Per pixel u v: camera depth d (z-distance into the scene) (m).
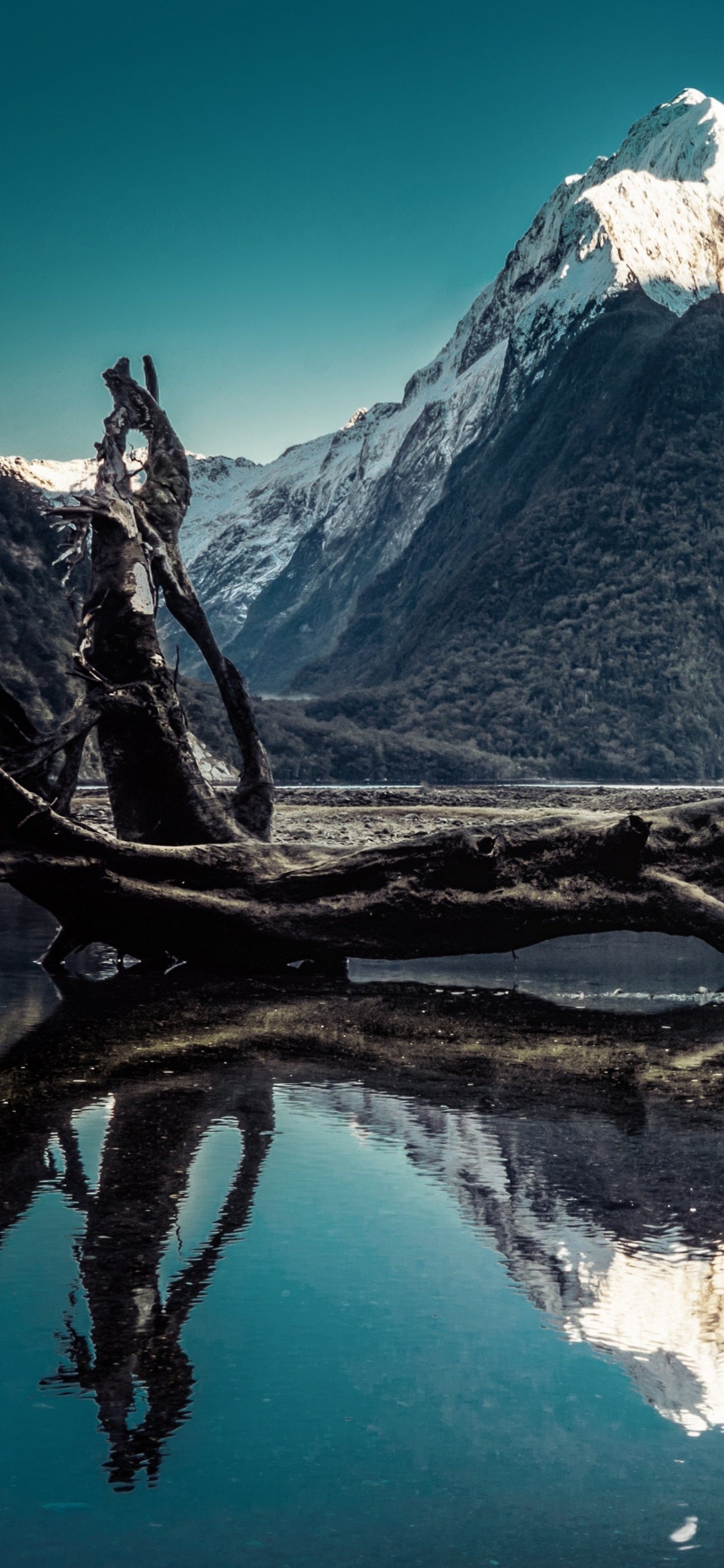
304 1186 8.29
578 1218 7.70
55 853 17.11
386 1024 14.83
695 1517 4.61
